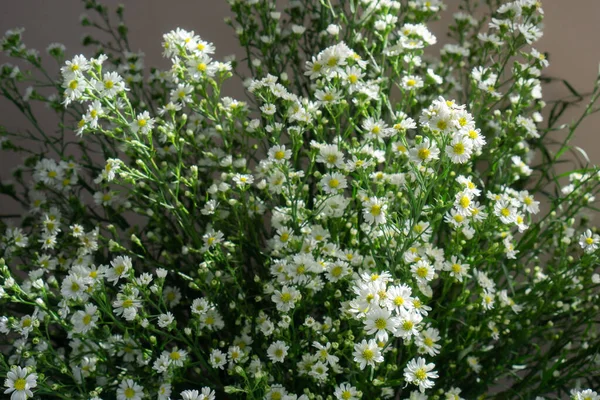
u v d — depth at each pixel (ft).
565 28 2.36
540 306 1.98
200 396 1.70
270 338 1.96
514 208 1.85
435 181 1.75
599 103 2.37
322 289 1.91
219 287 1.92
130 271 1.82
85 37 2.39
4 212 2.71
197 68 1.95
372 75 2.15
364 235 2.00
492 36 2.09
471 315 1.98
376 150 1.94
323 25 2.25
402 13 2.35
